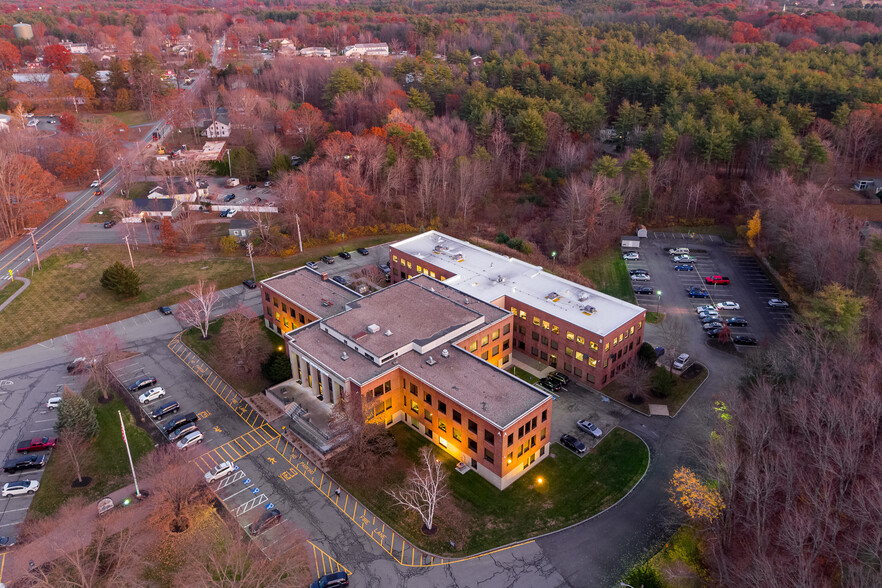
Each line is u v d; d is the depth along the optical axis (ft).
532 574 210.59
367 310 318.65
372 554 218.59
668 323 372.58
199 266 439.63
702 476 250.37
